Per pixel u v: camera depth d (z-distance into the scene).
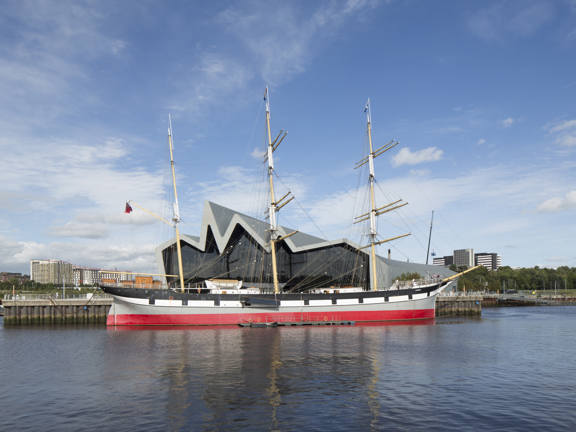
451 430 17.06
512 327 57.12
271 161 69.94
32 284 189.25
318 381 24.88
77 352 36.19
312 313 60.50
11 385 24.69
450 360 31.39
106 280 60.44
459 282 144.88
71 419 18.64
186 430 17.20
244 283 78.00
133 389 23.44
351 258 78.38
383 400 21.03
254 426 17.58
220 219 81.31
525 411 19.36
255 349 36.69
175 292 58.00
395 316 63.25
